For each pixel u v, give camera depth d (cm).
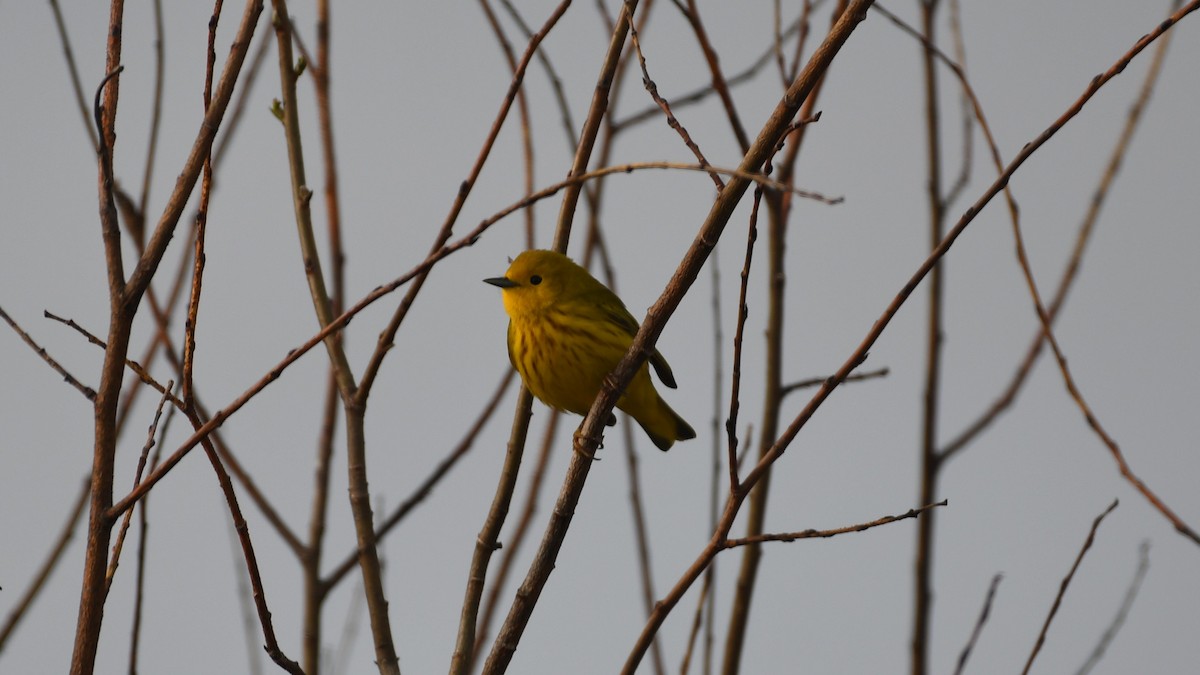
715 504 1128
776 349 1167
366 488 986
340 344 1027
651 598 1132
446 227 961
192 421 752
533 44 942
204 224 742
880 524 761
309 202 1058
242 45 773
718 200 834
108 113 768
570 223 1066
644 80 839
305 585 1127
